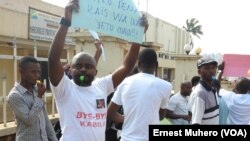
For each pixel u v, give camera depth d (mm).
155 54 3074
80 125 2387
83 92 2490
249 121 4129
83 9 2338
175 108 5148
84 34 6234
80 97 2449
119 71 2807
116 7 2572
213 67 3586
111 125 4031
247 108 4137
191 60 9305
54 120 5863
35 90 3287
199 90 3535
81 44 6344
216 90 3656
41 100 3121
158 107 2924
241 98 4191
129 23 2691
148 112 2842
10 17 11500
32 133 3094
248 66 6844
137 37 2762
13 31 11617
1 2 11172
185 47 9578
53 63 2324
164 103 3021
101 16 2461
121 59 6191
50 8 13242
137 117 2857
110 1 2521
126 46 6438
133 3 2729
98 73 6273
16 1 11727
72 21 2291
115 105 3121
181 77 9414
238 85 4383
